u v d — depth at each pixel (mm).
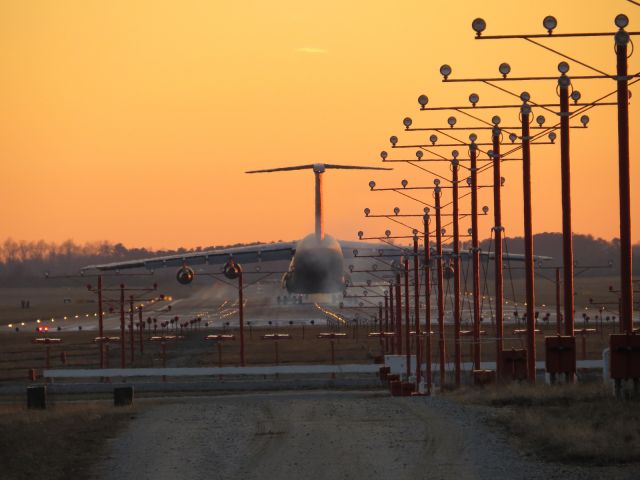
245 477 56594
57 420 85625
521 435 66062
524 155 115562
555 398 83625
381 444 65188
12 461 64438
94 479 58562
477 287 139750
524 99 116375
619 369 78375
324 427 73875
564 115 100250
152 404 107938
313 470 57656
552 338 94375
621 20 83562
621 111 83375
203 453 64875
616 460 56656
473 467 56469
